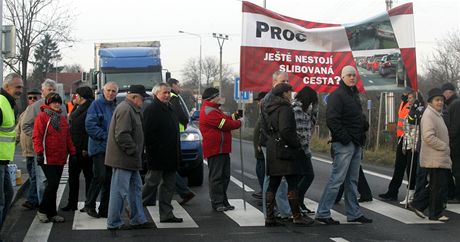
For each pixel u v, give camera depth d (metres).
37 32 27.47
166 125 7.86
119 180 7.39
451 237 7.04
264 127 7.64
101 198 8.28
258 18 9.04
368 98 22.36
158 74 19.17
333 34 9.30
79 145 8.45
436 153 7.91
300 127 7.93
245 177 12.95
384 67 9.45
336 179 7.70
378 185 11.49
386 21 9.45
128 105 7.38
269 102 7.53
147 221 7.65
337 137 7.56
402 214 8.48
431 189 8.03
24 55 26.80
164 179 7.97
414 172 9.23
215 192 8.80
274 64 9.09
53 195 7.89
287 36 9.14
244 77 8.99
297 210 7.70
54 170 7.82
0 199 6.43
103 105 8.09
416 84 9.43
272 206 7.68
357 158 7.82
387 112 20.45
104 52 19.38
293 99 8.06
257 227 7.65
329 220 7.79
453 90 9.34
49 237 7.11
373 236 7.10
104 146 8.05
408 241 6.84
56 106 7.73
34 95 9.09
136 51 19.42
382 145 20.33
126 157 7.35
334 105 7.55
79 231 7.44
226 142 8.79
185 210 8.91
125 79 18.94
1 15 11.28
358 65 9.38
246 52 9.01
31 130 8.73
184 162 11.02
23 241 6.93
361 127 7.71
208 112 8.66
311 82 9.23
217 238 7.02
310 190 10.91
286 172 7.41
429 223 7.87
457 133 8.86
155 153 7.88
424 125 7.96
